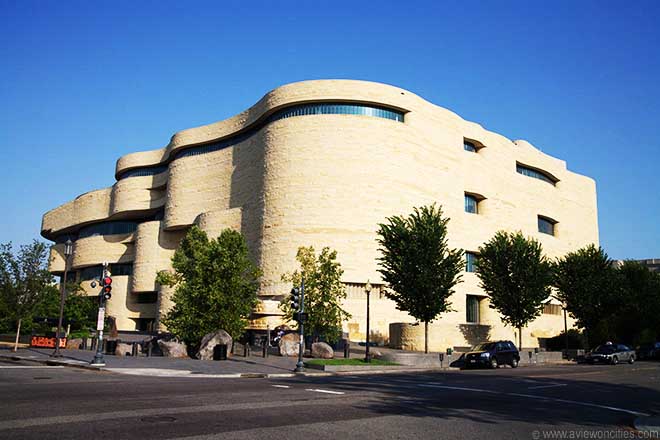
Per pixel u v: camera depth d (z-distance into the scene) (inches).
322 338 1384.1
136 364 932.6
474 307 2214.6
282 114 2003.0
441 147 2117.4
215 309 1256.8
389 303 1797.5
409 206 1910.7
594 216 3166.8
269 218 1913.1
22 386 553.3
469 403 517.3
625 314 1905.8
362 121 1891.0
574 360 1604.3
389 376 880.9
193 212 2440.9
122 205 2883.9
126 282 2746.1
